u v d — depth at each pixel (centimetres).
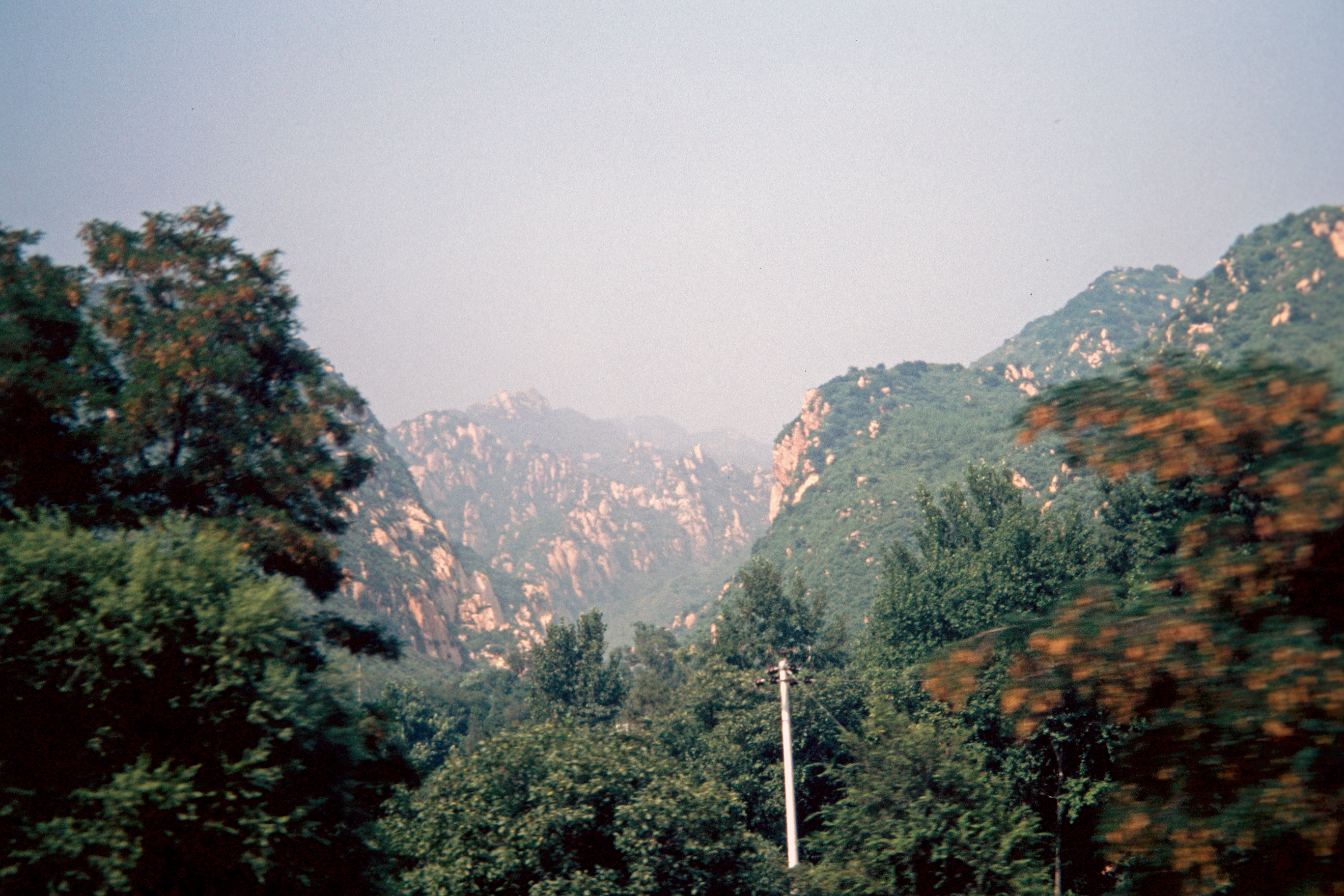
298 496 2677
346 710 1964
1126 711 767
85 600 1594
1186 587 782
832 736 4594
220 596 1708
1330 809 654
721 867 2666
